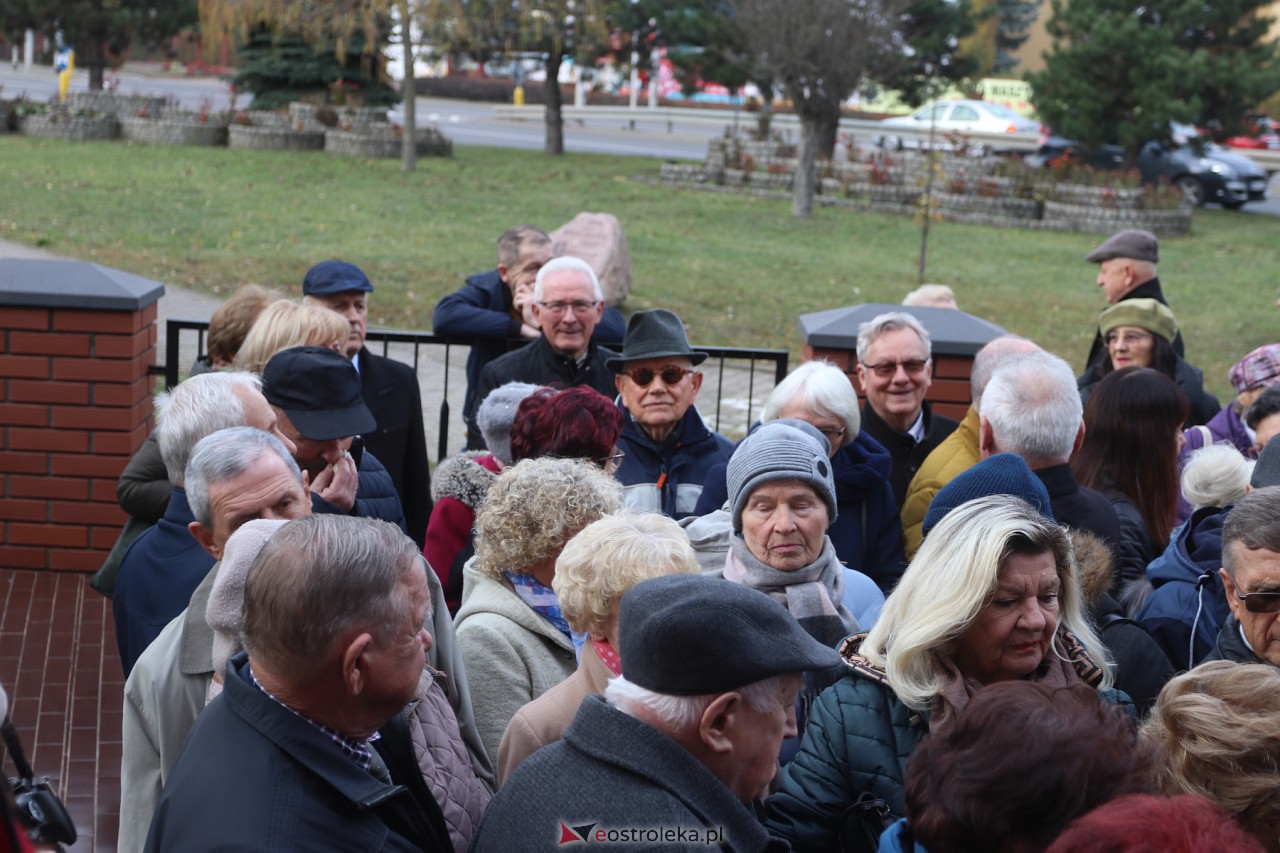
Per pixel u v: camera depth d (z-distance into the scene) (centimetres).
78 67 4938
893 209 2517
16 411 652
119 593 331
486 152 3067
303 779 214
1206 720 227
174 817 211
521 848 208
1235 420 568
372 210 2102
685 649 207
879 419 482
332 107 2942
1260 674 237
